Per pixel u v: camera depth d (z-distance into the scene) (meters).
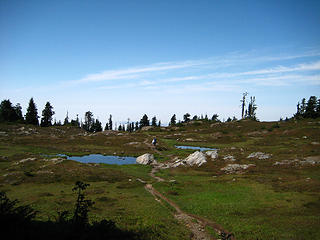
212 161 51.69
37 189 28.92
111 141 91.38
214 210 22.77
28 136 90.94
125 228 15.93
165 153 72.88
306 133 82.38
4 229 10.28
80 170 39.81
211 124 147.88
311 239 15.46
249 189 29.55
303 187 28.12
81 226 12.15
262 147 68.44
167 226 18.27
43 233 11.44
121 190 30.88
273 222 18.81
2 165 41.78
